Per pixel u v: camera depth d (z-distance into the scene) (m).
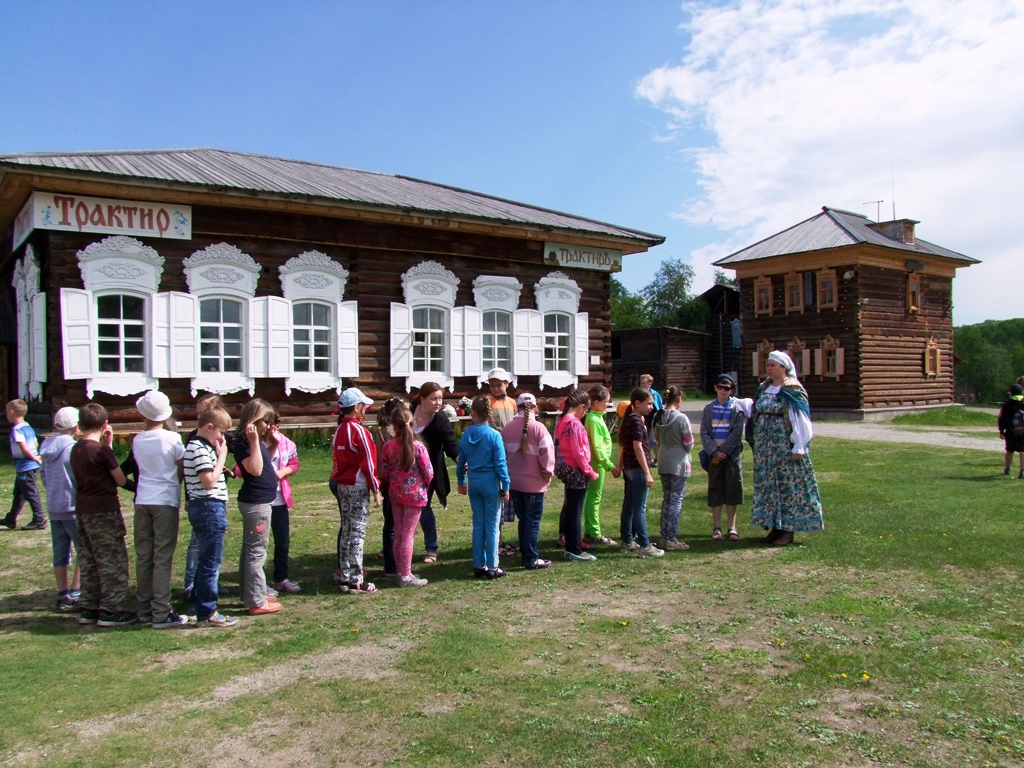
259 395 14.84
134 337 13.51
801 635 5.32
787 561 7.42
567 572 7.15
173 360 13.63
